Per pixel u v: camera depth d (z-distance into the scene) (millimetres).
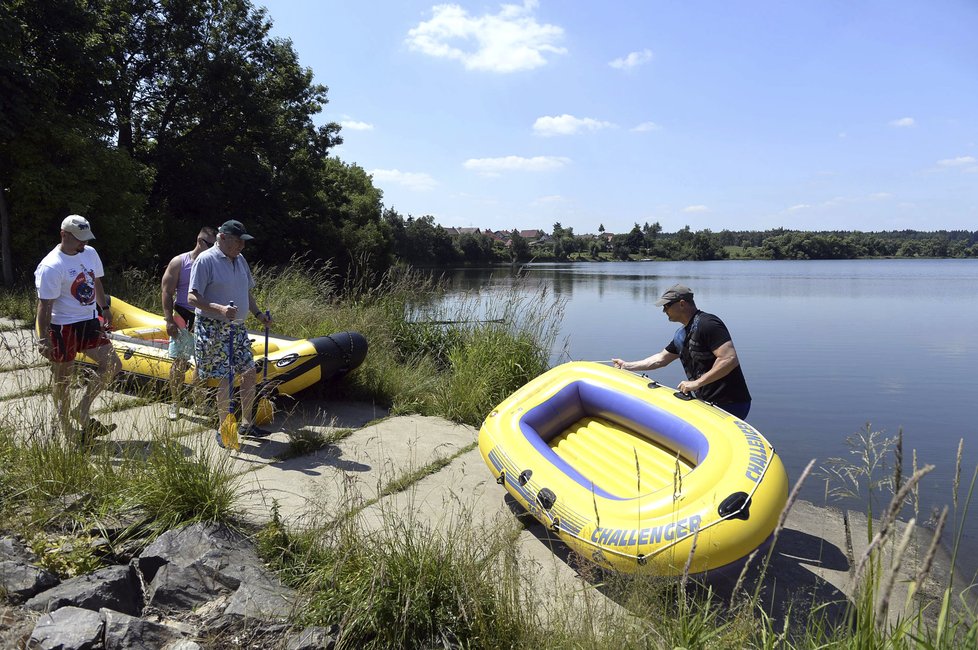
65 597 2660
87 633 2459
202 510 3410
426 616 2754
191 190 24719
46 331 4074
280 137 27516
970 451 7949
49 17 14758
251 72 26250
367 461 4977
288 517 3699
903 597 3488
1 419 3893
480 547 3258
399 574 2928
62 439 3779
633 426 4734
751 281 53031
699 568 3271
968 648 2096
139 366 5688
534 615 2910
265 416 5285
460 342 8453
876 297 34781
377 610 2754
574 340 18031
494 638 2775
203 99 25078
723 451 3867
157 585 2881
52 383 4047
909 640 2283
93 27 16391
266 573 3059
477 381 6902
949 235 160875
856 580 1828
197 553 3076
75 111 15578
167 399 5086
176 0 23844
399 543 3121
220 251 4707
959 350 16344
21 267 14141
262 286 9656
